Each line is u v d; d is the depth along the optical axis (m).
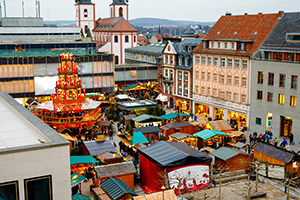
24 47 85.81
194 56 74.50
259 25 64.06
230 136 50.31
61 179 15.98
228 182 38.22
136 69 95.38
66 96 62.53
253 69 60.47
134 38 152.00
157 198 28.20
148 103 69.62
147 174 37.59
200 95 73.81
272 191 35.59
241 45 63.16
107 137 58.72
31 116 20.75
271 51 57.47
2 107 24.25
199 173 36.53
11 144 16.95
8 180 15.04
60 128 57.12
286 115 55.53
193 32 102.44
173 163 34.50
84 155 44.56
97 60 84.06
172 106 84.38
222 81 67.94
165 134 53.56
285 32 57.81
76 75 63.62
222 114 69.81
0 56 76.19
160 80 91.44
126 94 85.94
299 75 52.91
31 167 15.37
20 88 78.50
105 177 34.09
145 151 38.47
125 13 170.00
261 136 53.81
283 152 38.69
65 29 114.06
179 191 32.56
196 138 50.34
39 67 79.25
